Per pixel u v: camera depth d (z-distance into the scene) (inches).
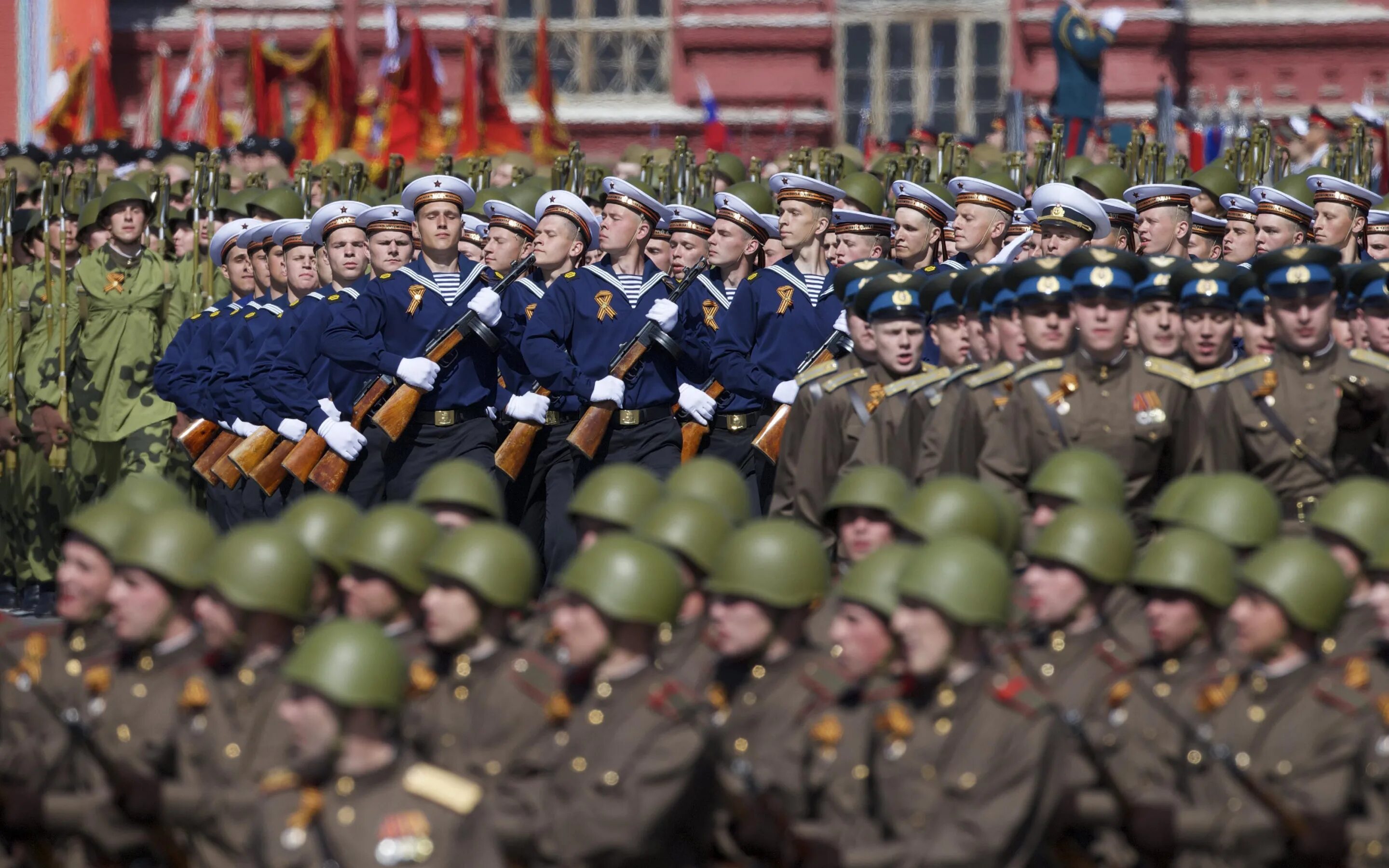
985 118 5113.2
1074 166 2237.9
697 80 5142.7
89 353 2276.1
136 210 2303.2
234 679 1091.9
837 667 1067.9
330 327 1955.0
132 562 1118.4
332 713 933.2
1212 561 1070.4
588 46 5236.2
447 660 1107.9
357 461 1957.4
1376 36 4933.6
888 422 1604.3
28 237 2490.2
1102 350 1467.8
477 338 1955.0
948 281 1642.5
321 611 1222.9
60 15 4699.8
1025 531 1339.8
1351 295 1569.9
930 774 994.1
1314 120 2967.5
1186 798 1045.2
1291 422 1469.0
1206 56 4992.6
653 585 1034.7
